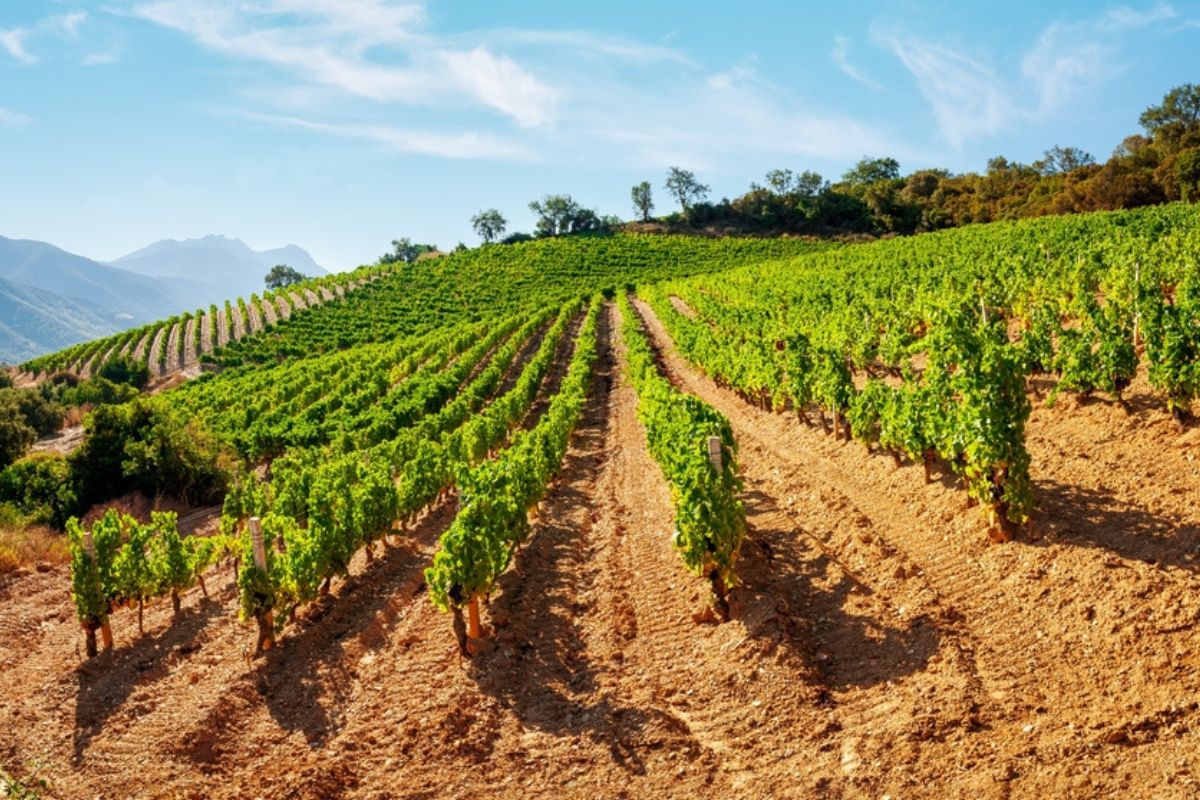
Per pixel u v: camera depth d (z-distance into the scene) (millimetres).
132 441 23516
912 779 6340
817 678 8234
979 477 10289
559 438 21250
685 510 10086
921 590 9500
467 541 10180
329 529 13312
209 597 14484
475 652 10250
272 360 61312
